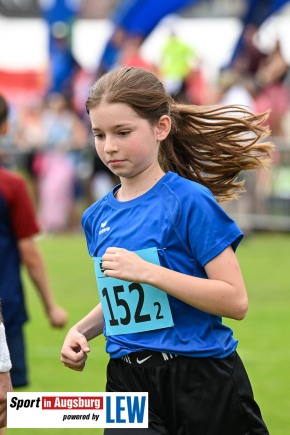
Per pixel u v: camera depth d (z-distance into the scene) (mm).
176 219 8195
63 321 13109
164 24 39438
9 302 12055
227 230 8188
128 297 8312
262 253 28469
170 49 34031
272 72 32188
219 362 8273
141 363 8312
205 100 33688
